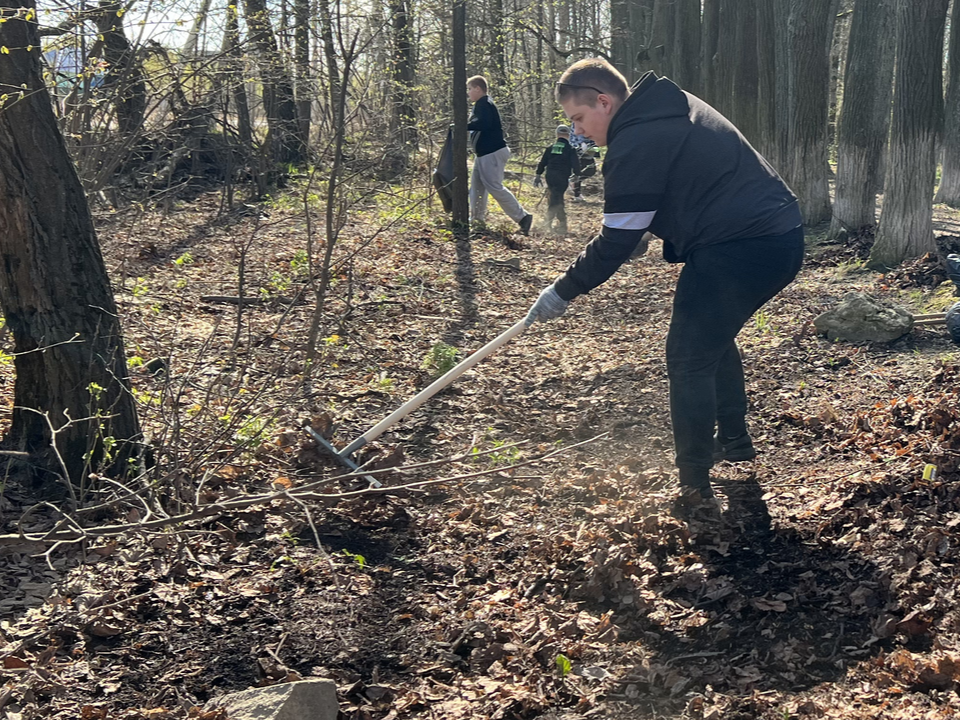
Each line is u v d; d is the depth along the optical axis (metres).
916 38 9.41
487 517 4.50
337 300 8.30
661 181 4.03
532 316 4.39
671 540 4.10
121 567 3.79
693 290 4.17
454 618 3.63
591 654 3.38
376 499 4.56
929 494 4.19
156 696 3.11
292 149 14.54
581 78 4.13
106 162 9.21
